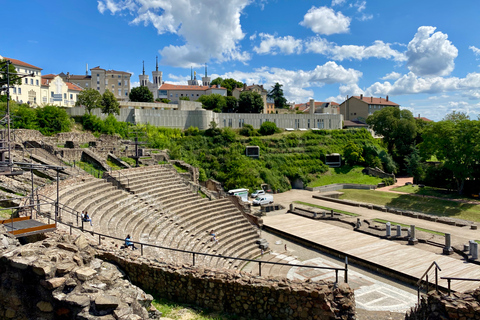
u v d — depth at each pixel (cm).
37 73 8719
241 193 6003
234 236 3566
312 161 8806
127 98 14162
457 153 5897
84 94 7156
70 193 2648
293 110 15038
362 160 8938
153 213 3081
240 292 1452
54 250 1202
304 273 2998
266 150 8775
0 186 2284
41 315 1057
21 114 5162
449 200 5759
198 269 1576
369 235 3950
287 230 4206
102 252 1652
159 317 1248
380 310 2306
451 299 1234
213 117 9312
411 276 2720
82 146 4944
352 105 14350
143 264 1608
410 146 9244
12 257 1121
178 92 14762
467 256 3092
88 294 1049
